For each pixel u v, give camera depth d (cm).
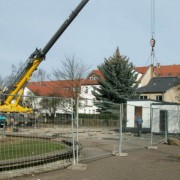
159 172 1087
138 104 3108
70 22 2995
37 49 3019
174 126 2795
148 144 1939
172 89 5778
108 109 1459
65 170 1058
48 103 1106
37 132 1083
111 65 5309
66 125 1174
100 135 1463
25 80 2988
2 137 995
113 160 1296
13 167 933
